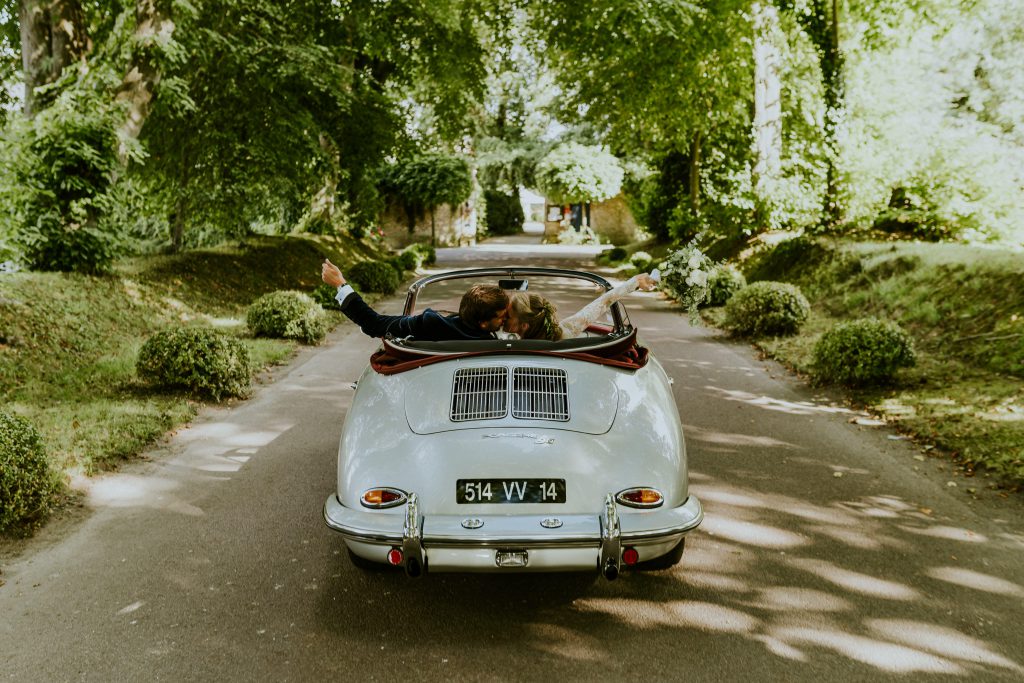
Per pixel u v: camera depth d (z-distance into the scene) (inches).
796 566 155.3
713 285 588.1
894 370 302.2
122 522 180.9
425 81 924.6
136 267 544.1
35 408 261.3
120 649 126.0
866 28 726.5
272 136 631.8
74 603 141.9
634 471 126.9
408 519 119.3
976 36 1114.1
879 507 187.3
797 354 385.4
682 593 144.7
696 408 289.7
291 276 734.5
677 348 421.7
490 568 121.9
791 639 127.5
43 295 392.2
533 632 131.4
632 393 140.8
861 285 510.3
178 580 151.4
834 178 662.5
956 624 131.4
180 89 467.5
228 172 657.0
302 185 708.0
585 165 1686.8
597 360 145.6
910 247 512.1
